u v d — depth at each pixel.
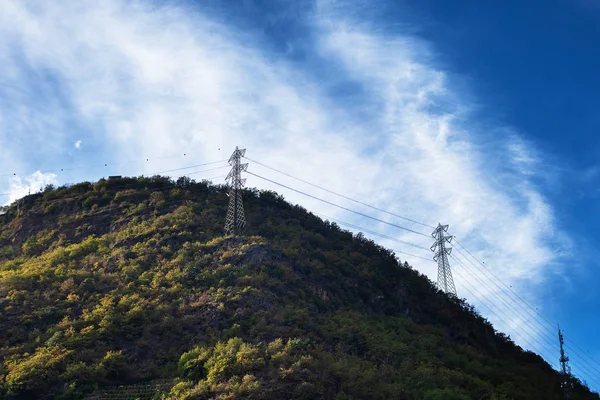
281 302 104.94
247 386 74.50
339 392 78.12
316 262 127.25
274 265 115.75
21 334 93.81
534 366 129.50
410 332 118.75
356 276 133.62
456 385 93.88
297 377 77.50
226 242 123.31
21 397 79.00
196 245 123.19
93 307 100.81
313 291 115.25
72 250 127.31
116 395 80.25
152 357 89.88
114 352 88.56
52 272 114.75
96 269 116.94
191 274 111.38
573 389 123.50
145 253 121.94
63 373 82.88
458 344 122.44
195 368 82.69
